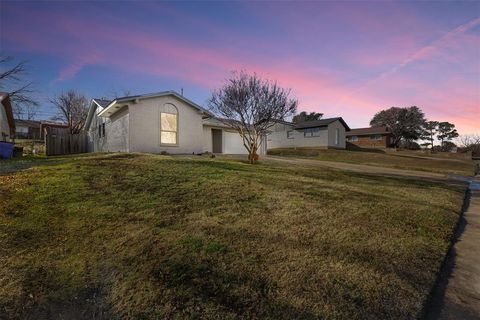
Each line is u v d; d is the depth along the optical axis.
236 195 5.60
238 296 2.47
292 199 5.62
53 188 5.36
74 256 3.04
